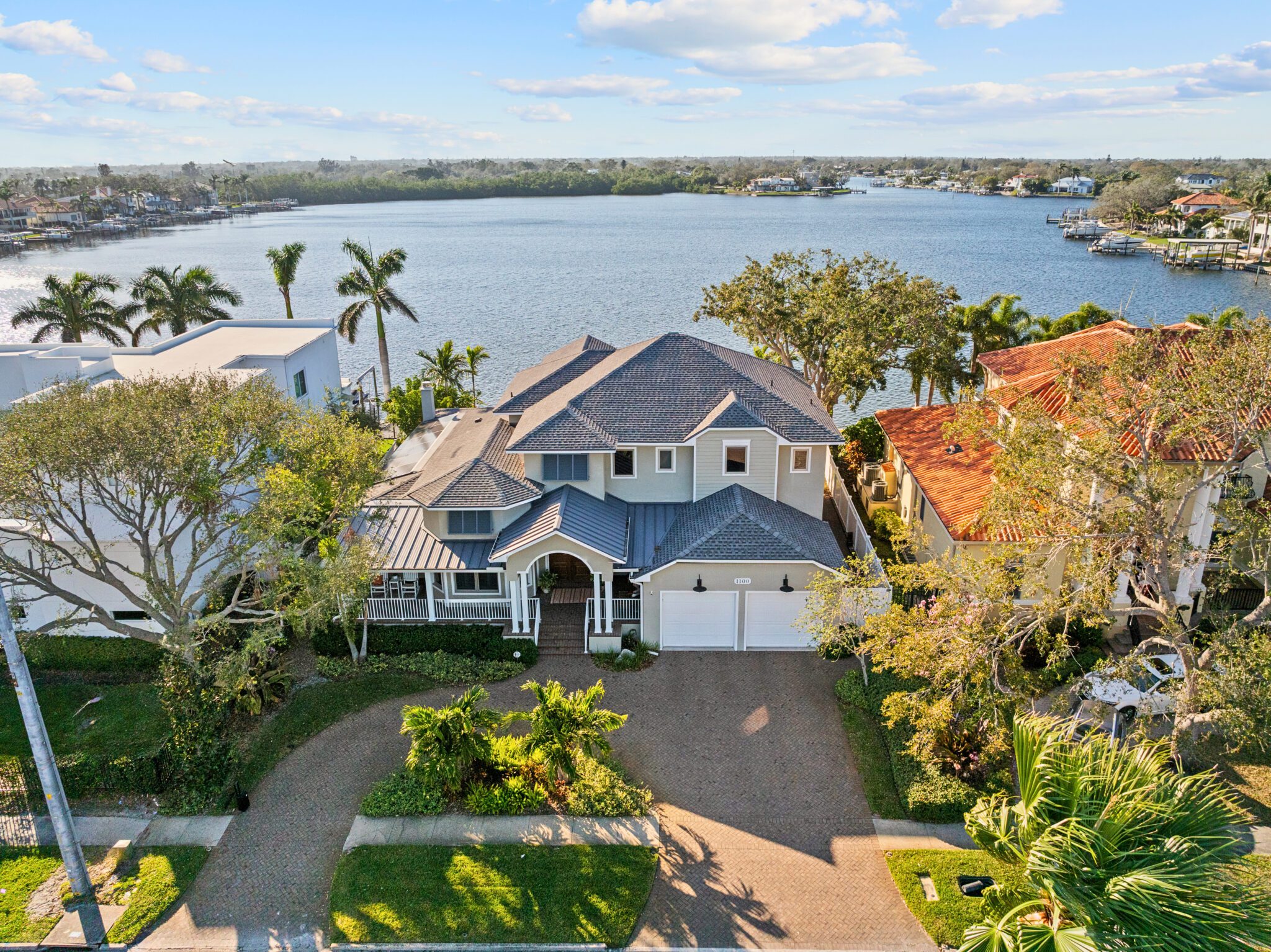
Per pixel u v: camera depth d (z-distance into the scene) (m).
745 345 100.75
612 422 35.53
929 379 54.69
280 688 30.44
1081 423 26.09
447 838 23.50
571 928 20.55
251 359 46.97
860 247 198.38
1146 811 15.14
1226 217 177.62
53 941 20.58
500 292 141.38
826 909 21.11
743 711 29.22
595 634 33.09
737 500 33.97
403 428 54.69
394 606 33.81
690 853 22.98
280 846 23.59
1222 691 21.73
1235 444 24.09
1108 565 24.64
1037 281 144.62
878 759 26.56
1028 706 24.39
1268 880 15.81
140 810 25.00
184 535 32.28
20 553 31.42
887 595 31.33
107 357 42.75
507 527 34.34
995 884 19.09
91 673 31.56
